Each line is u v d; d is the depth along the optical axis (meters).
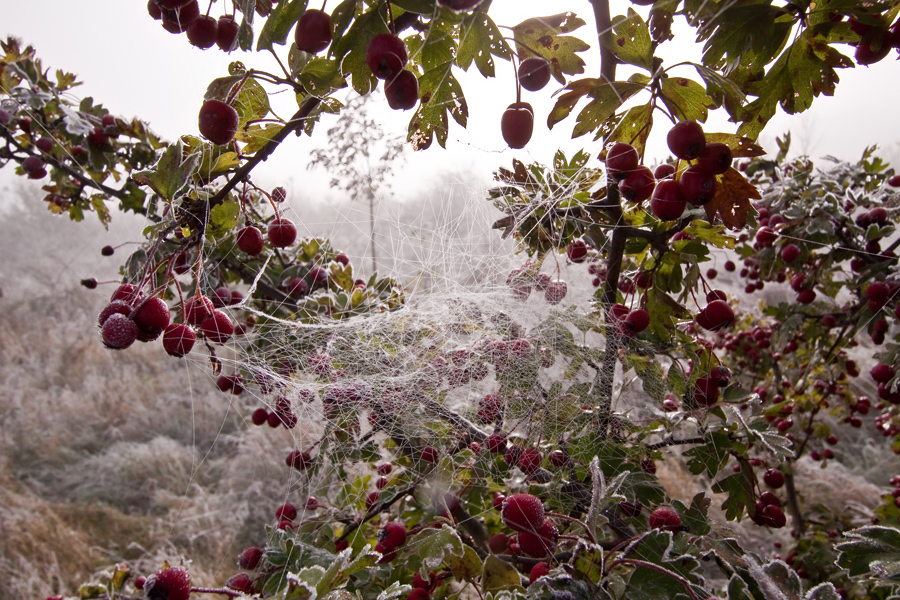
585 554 1.12
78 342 9.01
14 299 11.05
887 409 3.46
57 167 2.89
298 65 1.10
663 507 1.46
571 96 1.22
